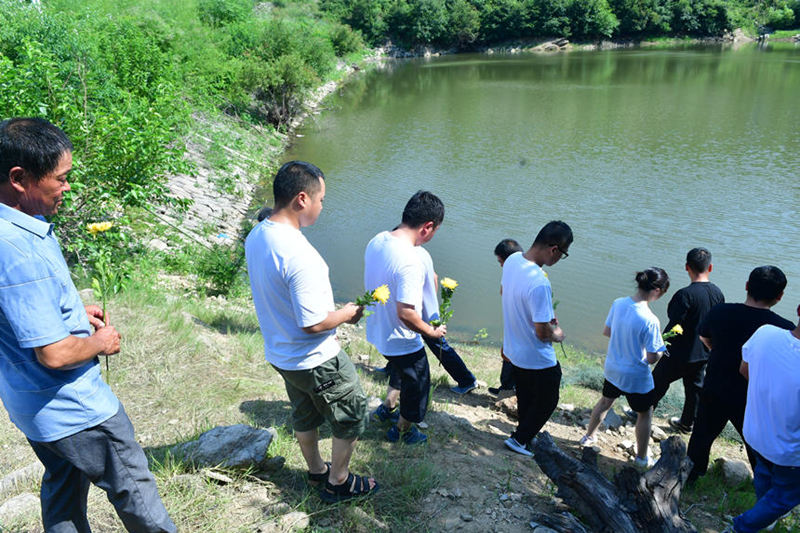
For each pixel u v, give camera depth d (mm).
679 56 58688
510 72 48531
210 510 3115
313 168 2791
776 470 3434
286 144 23922
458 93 37031
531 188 18078
